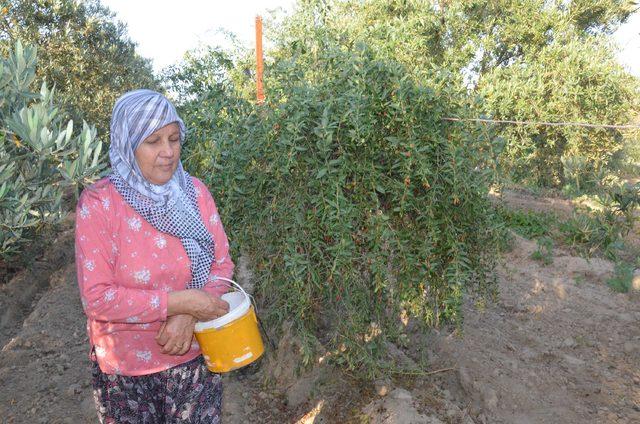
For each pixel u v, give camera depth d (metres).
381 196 2.85
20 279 6.00
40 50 10.37
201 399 2.09
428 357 3.69
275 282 2.80
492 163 2.82
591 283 5.51
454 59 8.09
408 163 2.54
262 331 3.40
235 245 2.72
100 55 11.38
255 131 2.68
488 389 3.39
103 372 2.01
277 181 2.64
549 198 9.08
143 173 1.91
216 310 1.97
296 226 2.64
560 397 3.49
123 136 1.86
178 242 2.00
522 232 7.00
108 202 1.90
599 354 4.08
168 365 2.02
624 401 3.46
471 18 10.12
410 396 3.09
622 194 7.08
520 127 6.15
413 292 2.83
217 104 3.14
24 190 3.02
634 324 4.51
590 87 8.03
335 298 2.87
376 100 2.63
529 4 10.47
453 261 2.78
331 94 2.63
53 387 3.68
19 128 2.64
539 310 4.79
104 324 1.96
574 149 8.36
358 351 2.90
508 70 8.16
